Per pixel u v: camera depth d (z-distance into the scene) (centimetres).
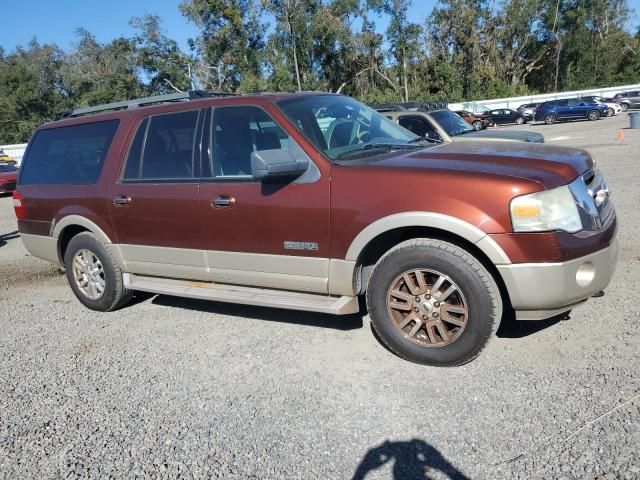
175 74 5756
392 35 5544
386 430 309
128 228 496
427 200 349
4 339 502
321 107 454
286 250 408
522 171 345
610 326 405
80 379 407
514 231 330
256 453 300
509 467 269
